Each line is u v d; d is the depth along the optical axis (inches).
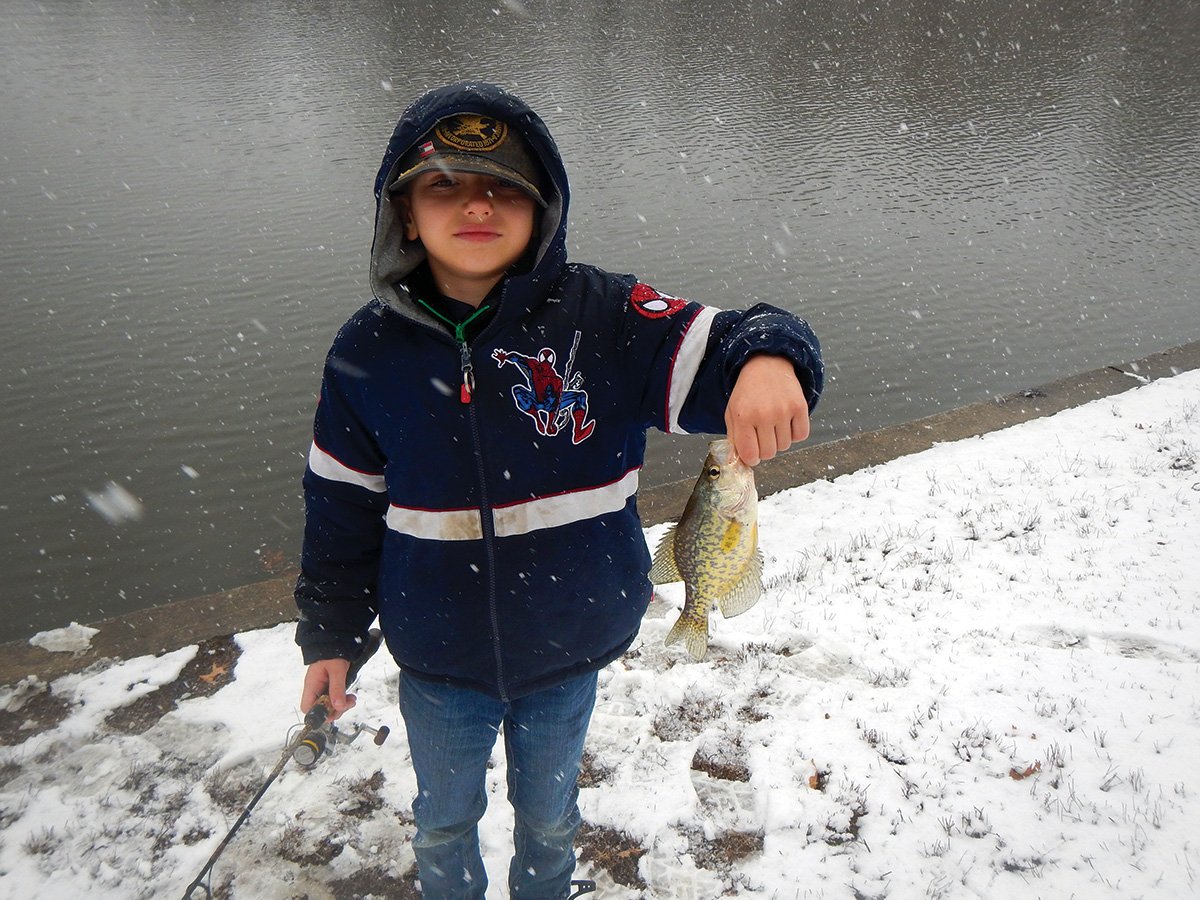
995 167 786.2
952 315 490.6
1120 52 1323.8
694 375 81.2
